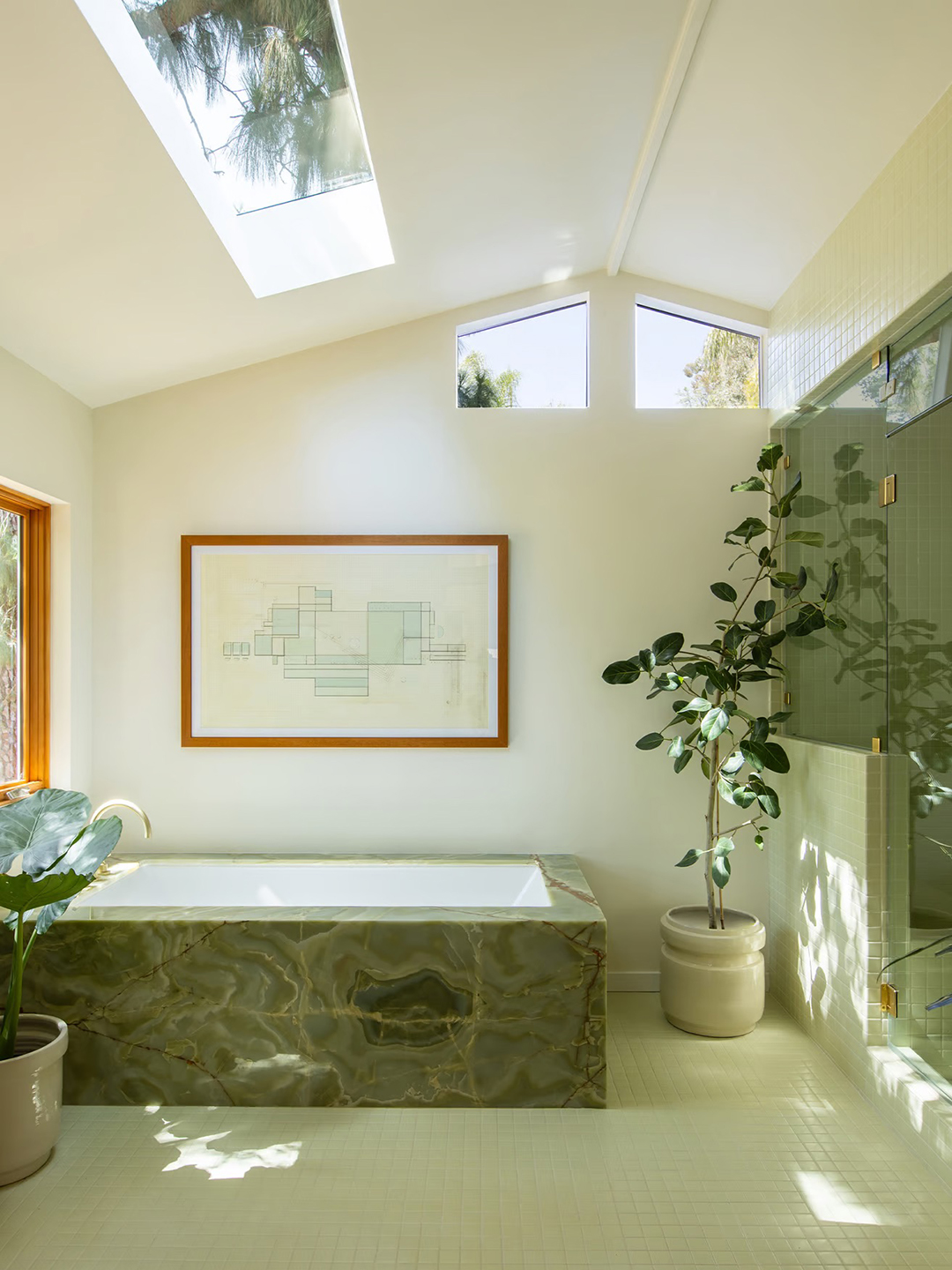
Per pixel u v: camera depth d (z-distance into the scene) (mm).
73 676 3537
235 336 3406
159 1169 2350
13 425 3061
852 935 2867
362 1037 2705
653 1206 2186
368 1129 2572
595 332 3764
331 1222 2121
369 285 3330
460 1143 2488
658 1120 2615
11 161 2119
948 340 2361
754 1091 2797
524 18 2152
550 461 3750
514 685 3723
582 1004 2705
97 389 3518
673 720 3697
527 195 3002
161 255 2711
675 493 3742
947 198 2246
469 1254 2006
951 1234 2074
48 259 2547
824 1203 2199
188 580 3691
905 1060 2621
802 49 2285
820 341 3150
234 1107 2699
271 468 3744
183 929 2719
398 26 2117
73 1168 2357
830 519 3172
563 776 3709
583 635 3723
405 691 3701
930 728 2451
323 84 2422
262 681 3703
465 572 3701
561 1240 2055
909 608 2574
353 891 3506
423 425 3752
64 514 3512
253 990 2713
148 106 2146
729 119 2646
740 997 3189
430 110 2459
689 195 3100
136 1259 1985
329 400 3752
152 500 3729
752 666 3643
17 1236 2062
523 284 3701
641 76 2461
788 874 3486
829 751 3082
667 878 3701
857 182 2719
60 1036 2424
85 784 3652
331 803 3715
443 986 2705
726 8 2176
